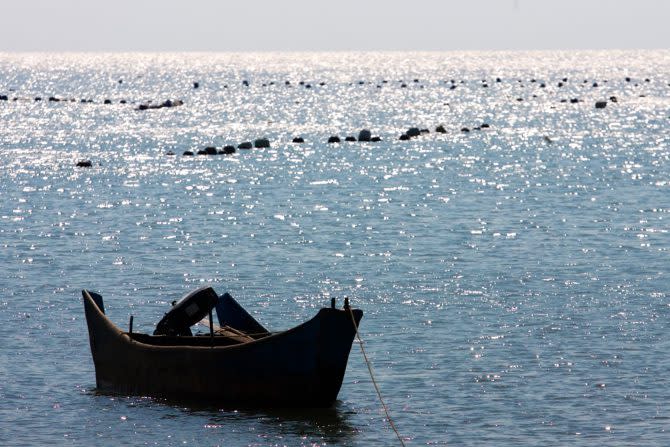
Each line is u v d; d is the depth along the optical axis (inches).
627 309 3961.6
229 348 2972.4
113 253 5206.7
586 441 2682.1
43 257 5108.3
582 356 3371.1
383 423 2824.8
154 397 3080.7
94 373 3294.8
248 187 7785.4
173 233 5792.3
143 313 4020.7
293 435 2755.9
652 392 3029.0
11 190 7682.1
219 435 2755.9
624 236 5526.6
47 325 3816.4
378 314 3929.6
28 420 2864.2
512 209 6569.9
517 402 2962.6
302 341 2906.0
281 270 4758.9
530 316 3873.0
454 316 3882.9
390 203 6899.6
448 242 5418.3
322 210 6609.3
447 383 3129.9
